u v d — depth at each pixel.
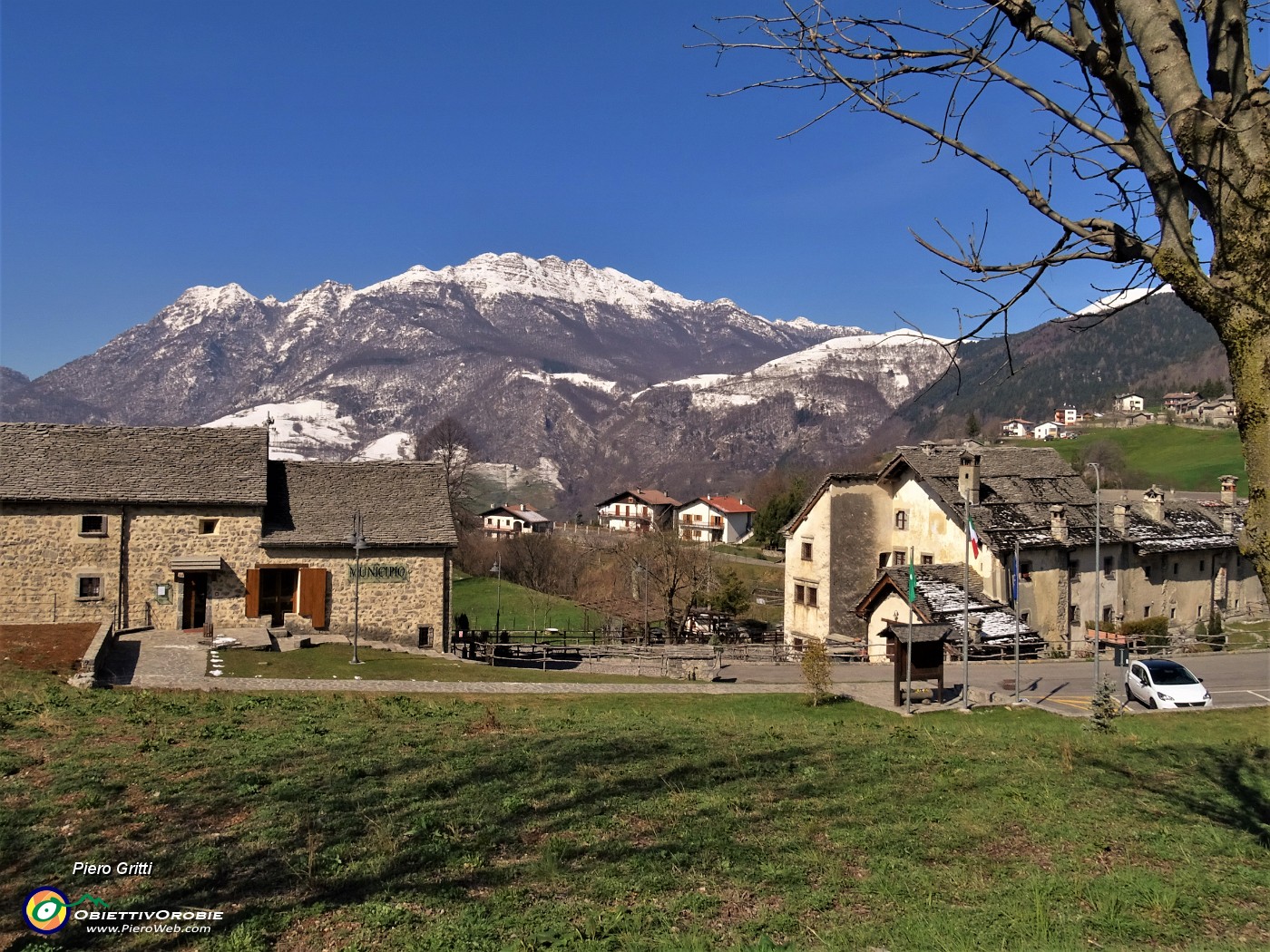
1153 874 8.41
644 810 10.12
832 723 19.25
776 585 73.06
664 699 26.17
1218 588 45.88
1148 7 5.04
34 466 32.84
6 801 10.05
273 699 18.30
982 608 35.91
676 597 61.69
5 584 31.92
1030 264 5.47
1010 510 40.41
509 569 73.00
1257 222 4.73
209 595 33.59
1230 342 4.90
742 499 139.88
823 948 6.63
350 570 34.84
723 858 8.60
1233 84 4.84
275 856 8.49
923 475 41.91
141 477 33.56
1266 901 7.82
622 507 128.25
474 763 12.23
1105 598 40.81
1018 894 7.88
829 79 5.62
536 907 7.39
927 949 6.65
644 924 7.09
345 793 10.55
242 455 35.59
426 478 38.16
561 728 15.69
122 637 31.11
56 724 14.23
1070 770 12.88
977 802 10.84
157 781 10.98
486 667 31.14
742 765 12.48
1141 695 26.27
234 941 6.73
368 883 7.89
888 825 9.80
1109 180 5.57
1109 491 51.62
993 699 26.70
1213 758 14.50
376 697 20.72
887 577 36.66
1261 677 30.88
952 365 5.78
